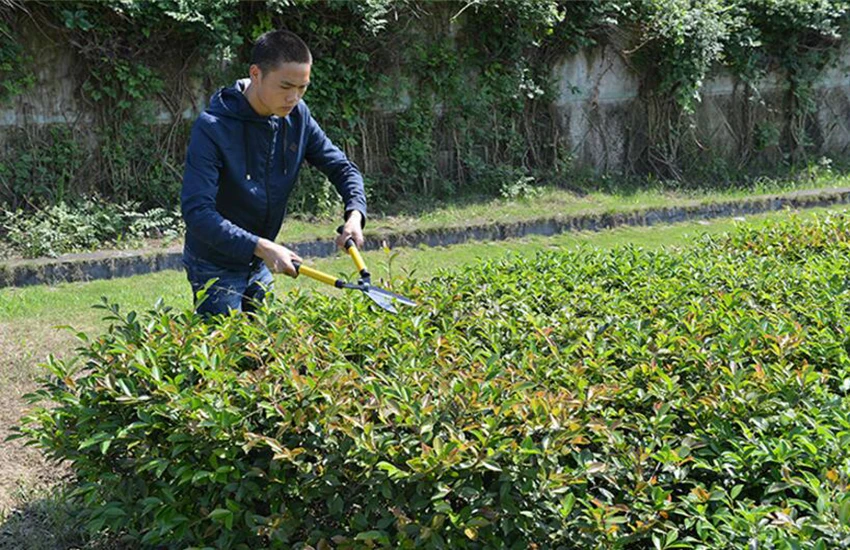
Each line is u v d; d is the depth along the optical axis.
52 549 3.81
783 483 3.11
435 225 9.70
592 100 12.16
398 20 10.65
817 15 13.00
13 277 7.70
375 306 4.41
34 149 9.07
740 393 3.55
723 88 13.14
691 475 3.45
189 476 3.30
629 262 5.76
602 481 3.38
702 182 12.72
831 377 3.88
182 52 9.63
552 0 11.17
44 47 9.05
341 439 3.24
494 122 11.45
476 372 3.59
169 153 9.69
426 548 3.03
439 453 3.00
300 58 4.02
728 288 5.27
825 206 11.88
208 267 4.37
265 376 3.45
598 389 3.50
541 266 5.59
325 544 3.20
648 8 11.91
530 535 3.12
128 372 3.54
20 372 5.62
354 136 10.57
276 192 4.37
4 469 4.54
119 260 8.13
